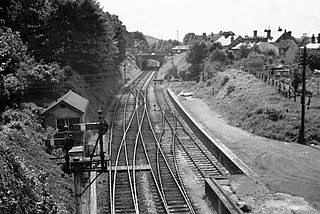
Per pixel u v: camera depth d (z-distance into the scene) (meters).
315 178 22.64
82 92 40.66
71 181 20.22
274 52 72.25
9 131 19.33
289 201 19.41
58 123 26.20
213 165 27.59
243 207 18.39
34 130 23.45
